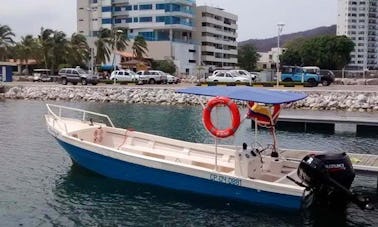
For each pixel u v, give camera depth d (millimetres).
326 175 11641
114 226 11383
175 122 31047
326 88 48312
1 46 93500
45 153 19328
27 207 12641
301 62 117438
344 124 27281
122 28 114688
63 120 18031
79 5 122500
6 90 54656
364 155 15828
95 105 44094
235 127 12594
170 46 108125
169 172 13453
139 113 36688
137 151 15758
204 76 73875
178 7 113875
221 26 129875
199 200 13156
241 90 13523
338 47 113375
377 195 14094
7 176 15680
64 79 60688
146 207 12664
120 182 14617
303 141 24188
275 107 13789
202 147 15164
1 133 24844
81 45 92562
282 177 13031
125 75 62594
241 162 12680
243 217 11992
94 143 15383
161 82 62188
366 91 40781
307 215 12180
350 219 12031
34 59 94062
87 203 12984
